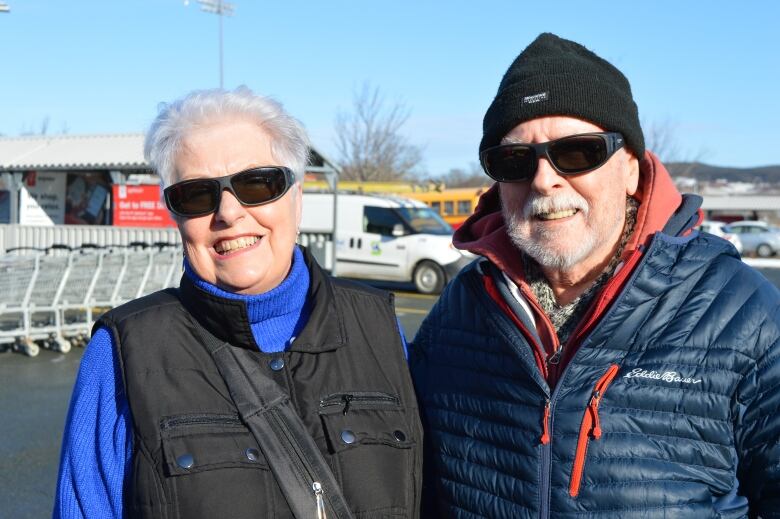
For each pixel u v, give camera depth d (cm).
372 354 218
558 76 204
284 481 187
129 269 973
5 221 1914
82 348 951
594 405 192
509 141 213
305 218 1645
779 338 185
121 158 1594
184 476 180
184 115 202
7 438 593
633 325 195
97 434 192
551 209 205
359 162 3844
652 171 215
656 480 186
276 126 206
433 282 1516
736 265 198
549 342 210
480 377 216
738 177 9981
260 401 193
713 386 186
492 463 208
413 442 211
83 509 188
